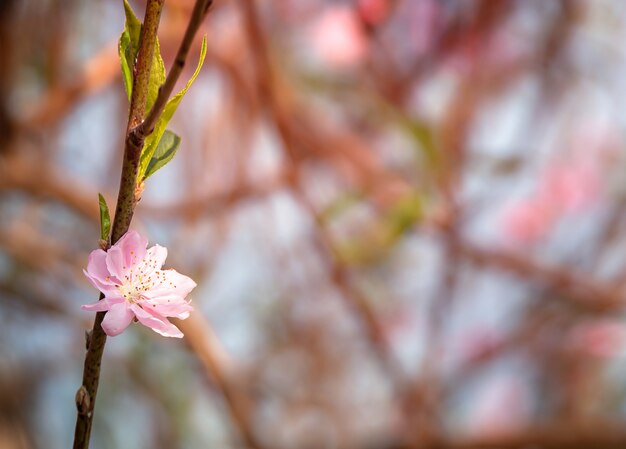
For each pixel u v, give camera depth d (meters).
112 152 1.59
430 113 1.54
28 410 1.67
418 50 1.56
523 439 1.55
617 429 1.54
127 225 0.68
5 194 1.49
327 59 1.53
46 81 1.50
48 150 1.51
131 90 0.67
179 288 0.69
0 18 1.41
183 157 1.51
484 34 1.57
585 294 1.61
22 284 1.57
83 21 1.53
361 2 1.54
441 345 1.58
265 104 1.33
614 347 1.69
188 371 1.67
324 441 1.68
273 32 1.52
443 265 1.54
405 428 1.55
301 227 1.61
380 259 1.57
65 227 1.55
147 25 0.66
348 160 1.44
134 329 1.55
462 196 1.51
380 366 1.60
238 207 1.57
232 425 1.53
